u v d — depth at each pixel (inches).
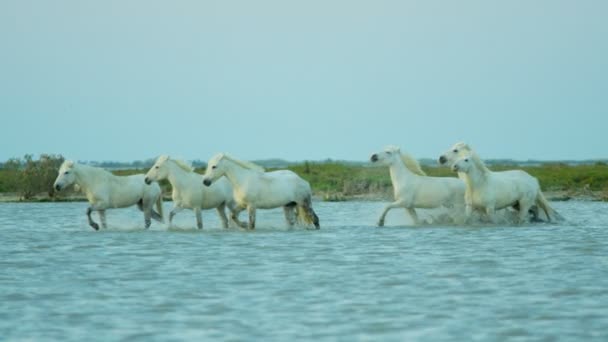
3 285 2436.0
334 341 1787.6
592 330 1863.9
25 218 5177.2
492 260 2886.3
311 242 3447.3
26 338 1827.0
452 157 4023.1
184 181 3949.3
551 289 2326.5
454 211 4188.0
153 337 1830.7
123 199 3981.3
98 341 1800.0
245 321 1968.5
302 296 2250.2
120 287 2396.7
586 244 3336.6
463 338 1803.6
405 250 3171.8
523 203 4121.6
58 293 2310.5
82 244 3415.4
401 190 4042.8
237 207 3946.9
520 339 1792.6
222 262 2871.6
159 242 3467.0
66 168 3855.8
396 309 2082.9
